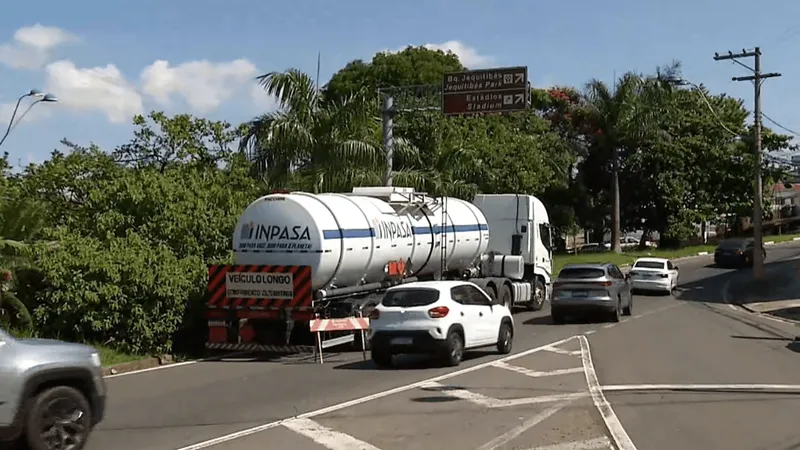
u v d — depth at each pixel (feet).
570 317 84.33
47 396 27.73
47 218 63.05
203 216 64.64
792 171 188.03
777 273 146.61
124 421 35.88
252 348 58.03
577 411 37.27
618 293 81.87
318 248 57.98
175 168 74.38
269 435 32.78
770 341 65.57
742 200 204.33
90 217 63.67
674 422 35.04
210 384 46.62
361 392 42.98
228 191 68.39
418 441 31.50
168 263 58.54
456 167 113.80
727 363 53.06
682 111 201.05
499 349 57.77
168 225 62.49
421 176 97.76
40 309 56.13
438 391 42.78
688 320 83.76
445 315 51.44
